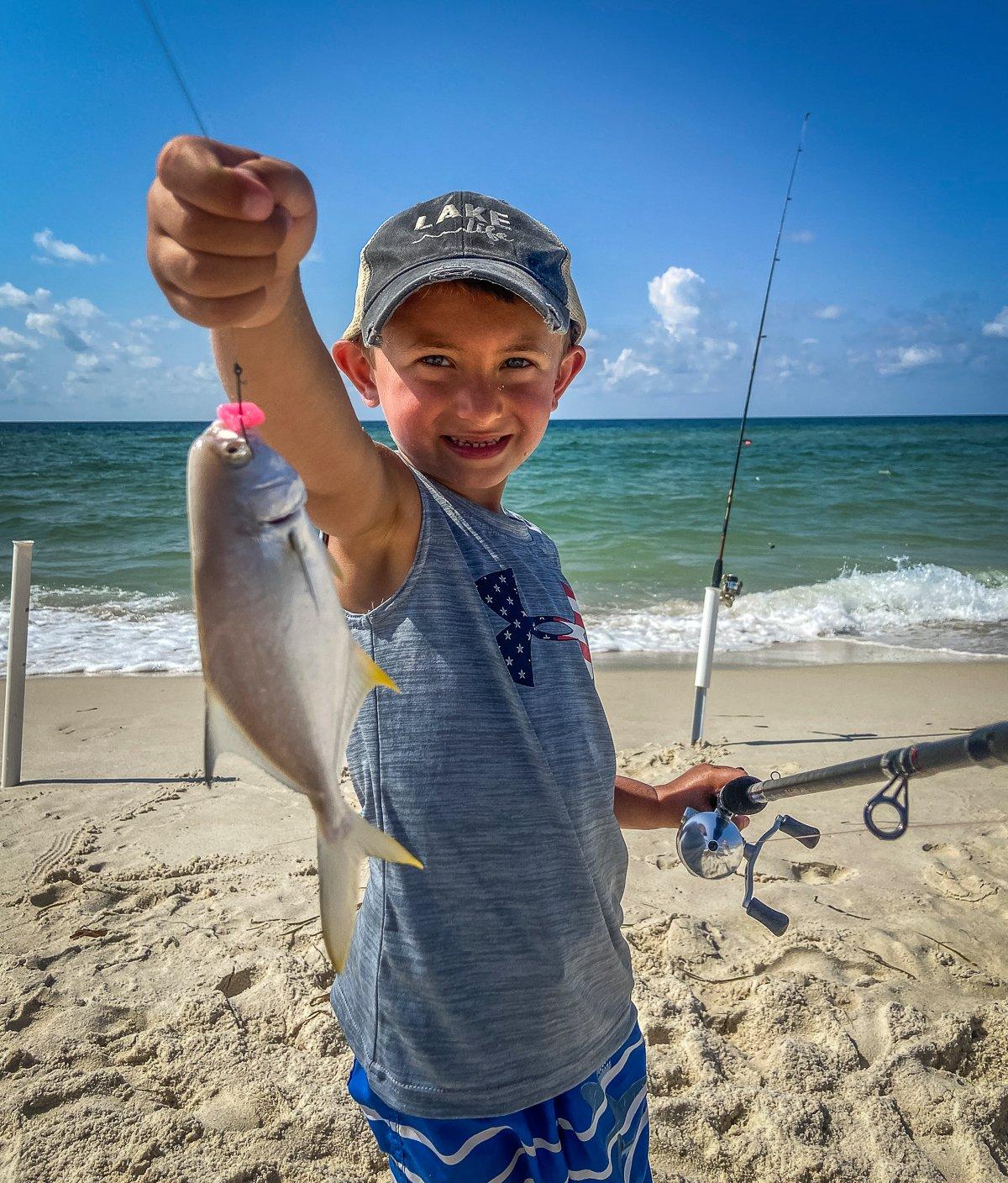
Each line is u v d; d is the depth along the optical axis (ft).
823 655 10.10
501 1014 1.83
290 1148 3.13
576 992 1.92
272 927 4.41
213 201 1.07
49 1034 3.62
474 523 2.06
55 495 24.12
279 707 1.35
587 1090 1.92
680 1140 3.16
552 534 18.90
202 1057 3.52
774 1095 3.33
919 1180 2.99
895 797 2.20
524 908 1.87
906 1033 3.63
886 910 4.61
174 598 12.69
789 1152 3.10
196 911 4.57
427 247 1.91
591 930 1.98
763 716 7.66
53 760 6.55
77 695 8.09
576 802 2.01
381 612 1.90
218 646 1.29
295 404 1.53
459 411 1.94
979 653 10.23
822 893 4.78
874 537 18.24
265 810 5.74
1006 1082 3.46
